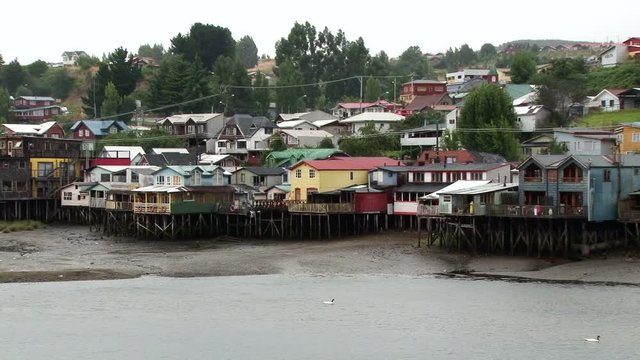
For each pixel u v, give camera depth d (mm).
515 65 191875
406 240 91312
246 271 77938
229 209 100250
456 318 59000
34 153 126688
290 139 153625
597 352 50688
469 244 82688
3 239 101625
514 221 79938
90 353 51000
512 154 123312
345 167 103875
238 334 55250
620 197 77875
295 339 54062
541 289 67938
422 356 50219
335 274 76438
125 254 88125
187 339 54125
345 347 52219
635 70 164750
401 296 66375
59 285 71000
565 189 78188
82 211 119125
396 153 139750
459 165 100375
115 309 61844
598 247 78375
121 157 135250
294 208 96938
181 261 83000
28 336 54500
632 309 60750
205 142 166250
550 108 141000
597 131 116875
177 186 104125
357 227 98625
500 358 49656
